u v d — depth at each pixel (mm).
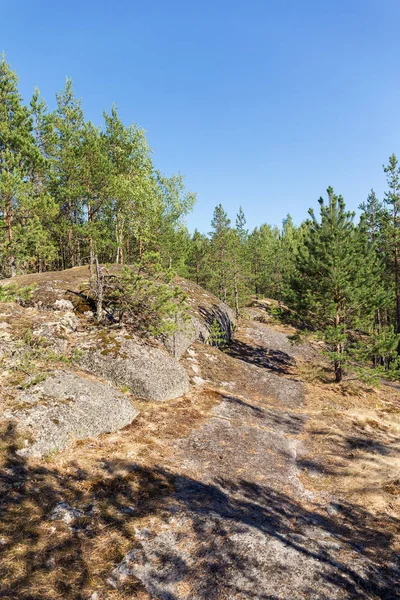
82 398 10289
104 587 5035
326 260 19031
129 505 7051
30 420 8656
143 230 25266
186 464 9164
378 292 18922
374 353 17766
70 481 7469
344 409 16391
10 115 25625
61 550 5559
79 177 14773
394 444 12664
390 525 7645
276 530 6930
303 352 29828
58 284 19453
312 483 9430
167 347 17969
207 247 44875
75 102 34188
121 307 15898
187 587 5223
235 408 14227
